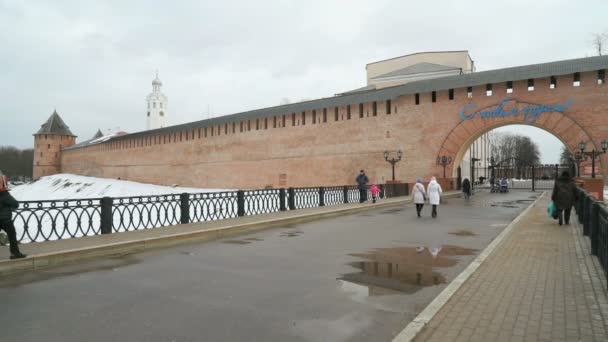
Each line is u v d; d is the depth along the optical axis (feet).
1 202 20.33
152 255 25.00
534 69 78.79
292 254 24.89
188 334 12.21
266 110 127.34
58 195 200.95
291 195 49.78
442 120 91.71
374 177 102.17
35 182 255.29
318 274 19.69
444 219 43.78
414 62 152.35
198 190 139.85
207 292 16.67
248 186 132.77
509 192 104.12
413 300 15.48
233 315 13.87
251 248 27.20
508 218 44.47
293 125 120.98
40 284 18.15
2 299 15.85
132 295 16.34
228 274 19.79
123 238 27.53
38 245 24.88
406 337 11.35
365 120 104.73
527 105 80.84
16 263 20.54
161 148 172.04
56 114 285.43
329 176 111.24
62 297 16.11
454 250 25.88
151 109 339.77
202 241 30.37
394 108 99.55
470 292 15.90
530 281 17.53
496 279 17.90
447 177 90.33
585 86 75.36
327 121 112.37
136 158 187.93
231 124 139.95
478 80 84.84
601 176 72.59
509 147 288.92
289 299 15.65
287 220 40.37
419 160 94.68
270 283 18.04
